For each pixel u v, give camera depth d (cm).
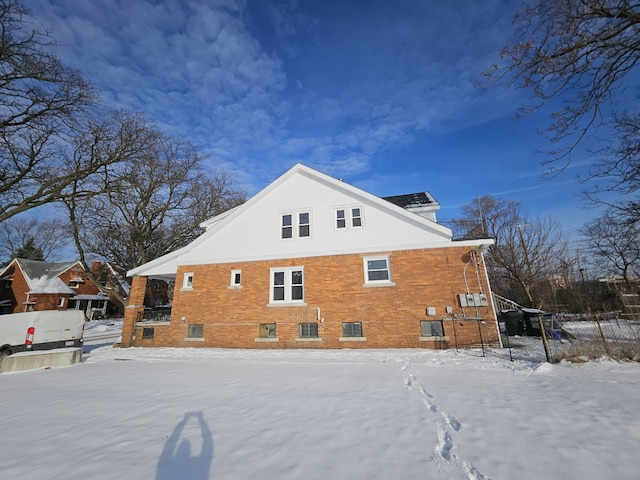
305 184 1584
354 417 481
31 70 1311
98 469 346
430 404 540
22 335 1194
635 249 1928
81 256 2144
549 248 2888
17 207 1530
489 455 351
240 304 1516
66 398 657
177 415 518
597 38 604
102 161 1797
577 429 413
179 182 2548
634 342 862
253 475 323
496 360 961
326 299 1412
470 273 1286
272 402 576
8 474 341
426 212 1709
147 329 1641
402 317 1314
